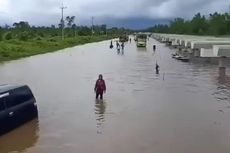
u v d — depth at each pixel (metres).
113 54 76.62
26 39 93.75
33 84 35.38
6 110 19.47
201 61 60.22
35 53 74.38
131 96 29.41
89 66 52.25
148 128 20.27
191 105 26.19
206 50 55.81
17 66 51.31
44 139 18.56
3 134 19.27
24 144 17.88
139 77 41.00
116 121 21.72
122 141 18.14
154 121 21.72
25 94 21.47
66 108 25.06
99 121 21.72
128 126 20.66
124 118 22.39
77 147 17.36
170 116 22.91
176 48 96.12
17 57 65.06
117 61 60.31
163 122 21.48
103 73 44.28
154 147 17.30
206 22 172.88
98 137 18.78
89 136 18.97
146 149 17.03
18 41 85.12
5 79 38.53
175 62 58.78
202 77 41.28
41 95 29.69
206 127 20.53
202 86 34.91
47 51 82.00
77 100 27.69
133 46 109.44
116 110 24.44
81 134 19.30
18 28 160.75
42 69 47.97
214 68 50.12
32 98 22.06
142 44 103.81
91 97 28.86
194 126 20.70
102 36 191.38
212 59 60.78
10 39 91.62
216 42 58.12
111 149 17.03
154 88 33.56
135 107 25.34
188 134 19.25
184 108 25.14
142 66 52.66
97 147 17.33
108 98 28.47
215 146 17.50
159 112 23.95
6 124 19.42
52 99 28.06
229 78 40.47
